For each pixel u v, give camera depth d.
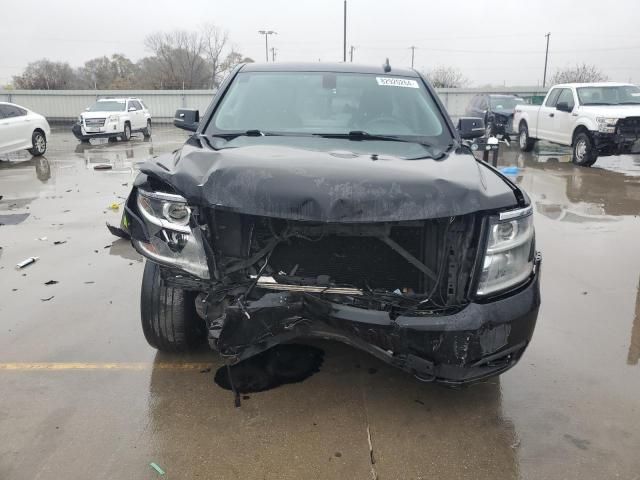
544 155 15.49
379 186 2.55
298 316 2.70
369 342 2.67
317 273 2.88
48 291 4.78
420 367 2.67
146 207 2.90
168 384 3.30
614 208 8.31
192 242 2.77
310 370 3.47
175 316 3.36
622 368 3.57
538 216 7.79
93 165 13.60
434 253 2.74
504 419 3.02
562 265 5.62
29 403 3.09
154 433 2.85
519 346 2.76
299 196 2.51
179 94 36.06
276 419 2.98
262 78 4.35
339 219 2.48
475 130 4.34
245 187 2.58
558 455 2.74
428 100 4.24
